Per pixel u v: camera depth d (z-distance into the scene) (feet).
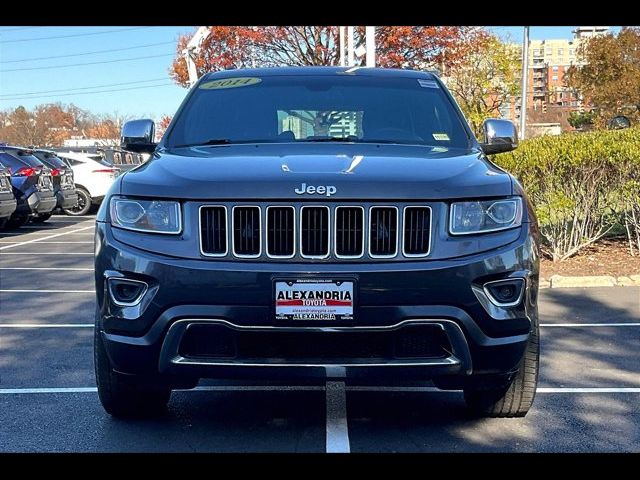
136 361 12.21
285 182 12.06
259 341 11.97
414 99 17.26
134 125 16.98
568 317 24.38
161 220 12.27
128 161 79.92
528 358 13.66
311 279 11.78
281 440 13.82
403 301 11.82
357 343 11.97
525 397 13.98
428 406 15.70
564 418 14.96
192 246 12.08
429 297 11.84
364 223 12.03
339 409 15.55
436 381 12.50
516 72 123.95
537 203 32.60
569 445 13.56
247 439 13.87
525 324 12.38
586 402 15.94
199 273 11.85
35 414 15.25
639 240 33.73
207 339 12.10
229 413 15.30
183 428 14.43
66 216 70.85
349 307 11.78
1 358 19.67
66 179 63.77
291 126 16.31
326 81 17.70
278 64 82.17
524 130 88.79
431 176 12.50
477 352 12.09
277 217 12.06
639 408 15.56
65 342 21.48
